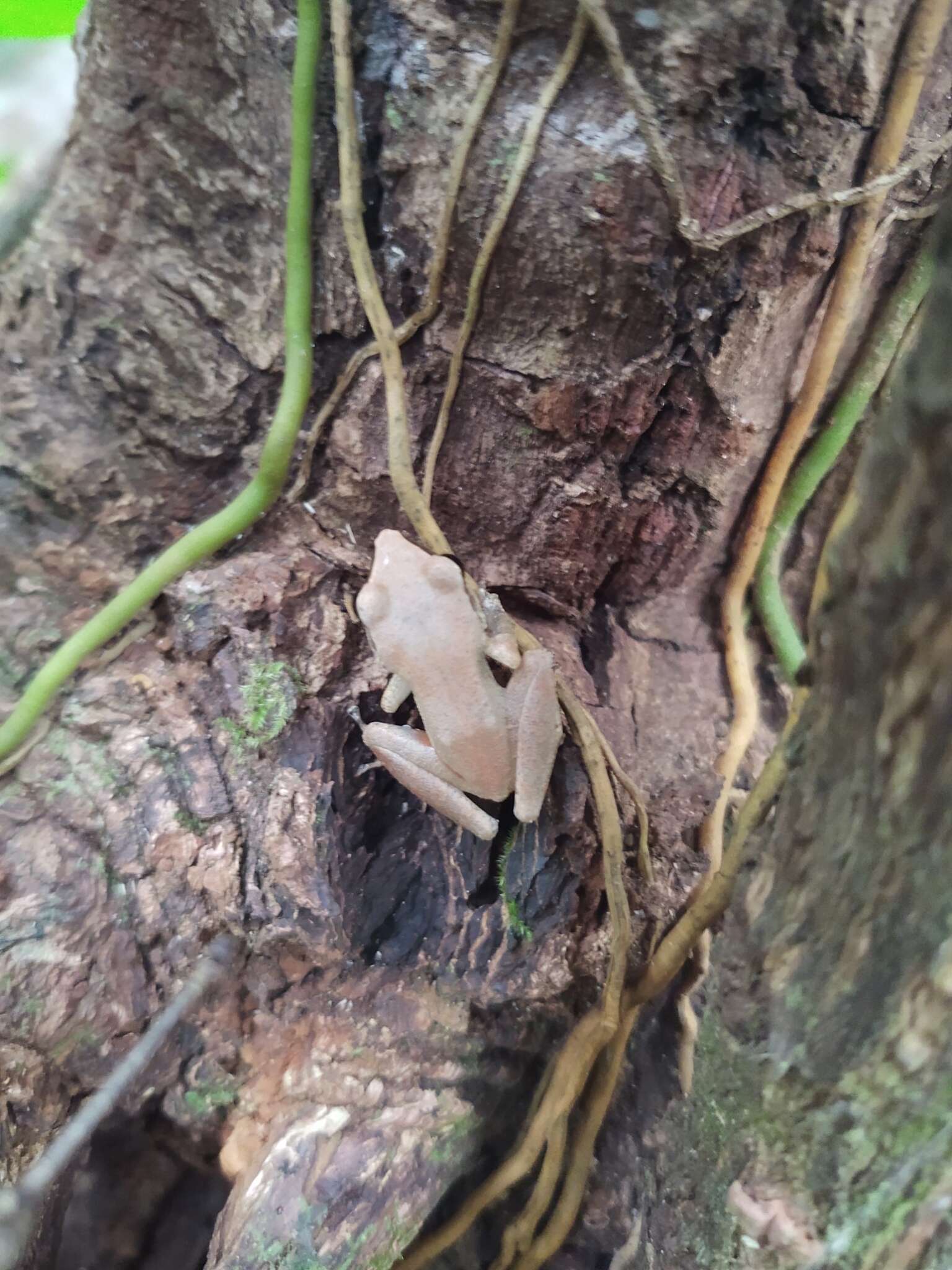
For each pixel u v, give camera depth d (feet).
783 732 0.38
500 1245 0.54
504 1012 0.50
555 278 0.43
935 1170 0.30
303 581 0.50
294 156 0.42
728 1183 0.36
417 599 0.48
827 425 0.52
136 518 0.51
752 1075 0.34
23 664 0.49
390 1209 0.44
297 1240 0.43
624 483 0.51
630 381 0.46
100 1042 0.45
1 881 0.44
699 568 0.57
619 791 0.52
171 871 0.46
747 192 0.41
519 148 0.40
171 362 0.48
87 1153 0.50
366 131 0.43
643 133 0.39
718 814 0.54
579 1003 0.52
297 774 0.48
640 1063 0.53
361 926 0.50
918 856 0.27
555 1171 0.48
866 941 0.29
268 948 0.47
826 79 0.39
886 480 0.25
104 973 0.45
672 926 0.50
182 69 0.43
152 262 0.47
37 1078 0.44
